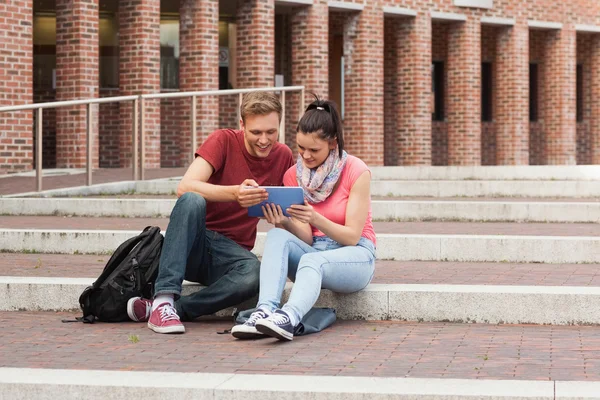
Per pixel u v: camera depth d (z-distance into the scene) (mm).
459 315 8062
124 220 14742
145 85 23453
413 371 6281
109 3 25562
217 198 7730
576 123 35906
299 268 7453
